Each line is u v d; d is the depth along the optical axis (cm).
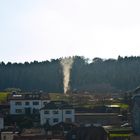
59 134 12644
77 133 11500
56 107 17225
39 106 18638
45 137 11694
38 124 16650
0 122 15612
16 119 16812
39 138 11669
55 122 17150
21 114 17812
